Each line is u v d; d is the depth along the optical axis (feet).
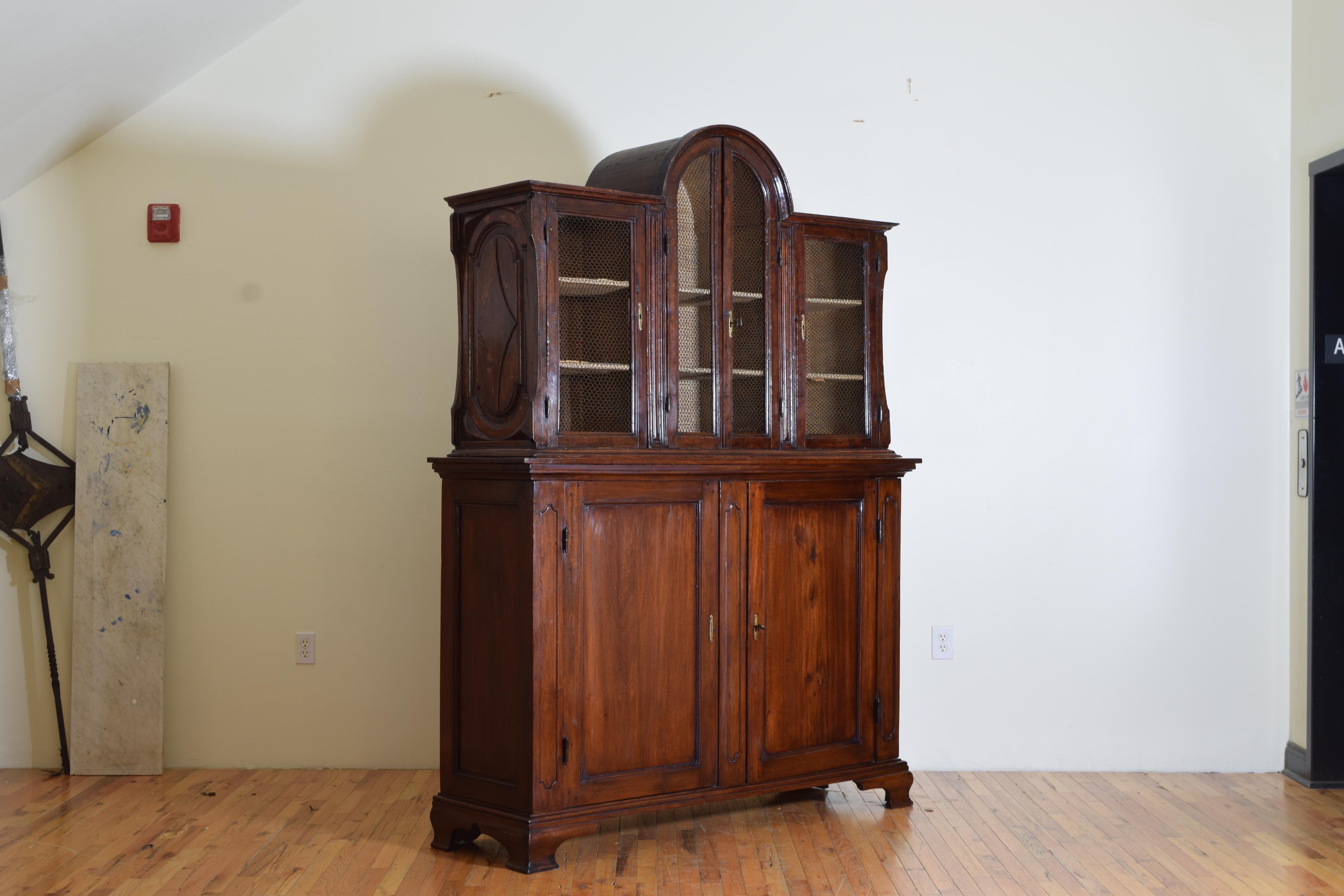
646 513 10.28
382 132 12.89
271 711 12.80
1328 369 12.72
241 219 12.80
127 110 12.53
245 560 12.78
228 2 11.57
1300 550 13.07
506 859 10.05
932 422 13.21
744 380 11.13
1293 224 13.28
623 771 10.18
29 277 12.70
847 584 11.48
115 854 10.03
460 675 10.37
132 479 12.64
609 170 11.36
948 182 13.28
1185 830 10.98
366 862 9.95
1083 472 13.30
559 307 10.03
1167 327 13.34
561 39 13.03
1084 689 13.29
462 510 10.40
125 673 12.55
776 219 11.22
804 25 13.24
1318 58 12.80
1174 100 13.34
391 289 12.89
